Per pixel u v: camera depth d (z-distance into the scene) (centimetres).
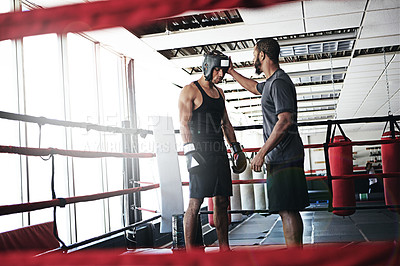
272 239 486
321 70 793
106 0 81
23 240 273
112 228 595
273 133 201
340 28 559
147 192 679
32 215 421
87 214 543
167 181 309
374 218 699
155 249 362
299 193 206
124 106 661
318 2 459
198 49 662
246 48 629
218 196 242
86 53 574
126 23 84
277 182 208
